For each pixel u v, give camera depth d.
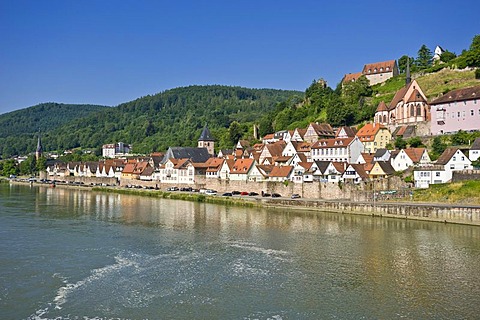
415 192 105.88
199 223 93.56
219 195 137.12
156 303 47.12
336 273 57.62
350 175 128.00
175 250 69.25
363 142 153.62
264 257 65.19
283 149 170.50
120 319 43.16
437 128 142.50
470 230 84.44
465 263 62.25
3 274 56.25
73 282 53.41
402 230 84.88
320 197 121.81
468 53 196.38
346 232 83.25
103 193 173.00
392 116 174.88
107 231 84.56
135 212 110.75
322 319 43.47
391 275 56.88
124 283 53.19
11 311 44.75
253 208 117.44
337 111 196.00
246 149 197.62
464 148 120.31
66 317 43.44
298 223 93.19
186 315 44.19
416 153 127.19
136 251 68.50
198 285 52.72
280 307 46.31
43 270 58.03
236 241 75.69
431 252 68.06
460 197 98.69
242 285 52.81
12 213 109.25
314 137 176.38
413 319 43.56
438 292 50.78
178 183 172.25
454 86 181.62
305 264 61.72
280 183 131.38
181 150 188.25
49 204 130.12
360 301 48.06
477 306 46.72
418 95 163.38
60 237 78.69
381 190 110.31
